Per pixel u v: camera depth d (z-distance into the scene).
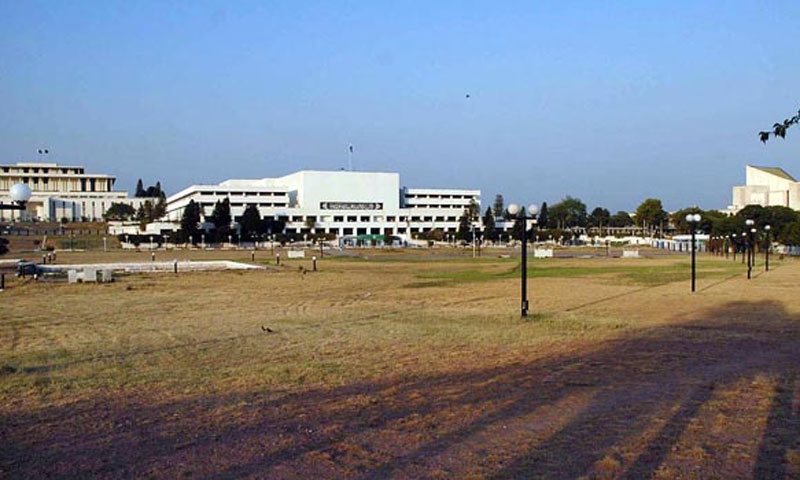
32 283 42.06
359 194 163.12
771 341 18.55
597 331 20.80
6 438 9.61
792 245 86.31
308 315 26.05
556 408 10.86
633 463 8.17
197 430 9.90
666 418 10.20
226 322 23.92
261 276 49.66
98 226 163.50
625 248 124.75
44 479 7.92
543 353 16.70
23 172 187.75
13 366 15.59
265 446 9.04
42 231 148.12
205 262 66.50
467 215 154.50
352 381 13.38
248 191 157.88
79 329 22.27
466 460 8.37
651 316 24.83
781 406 10.91
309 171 159.50
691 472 7.86
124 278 46.84
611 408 10.83
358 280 45.97
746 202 139.88
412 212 166.88
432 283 43.16
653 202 168.75
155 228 139.88
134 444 9.24
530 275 50.75
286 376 13.94
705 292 34.97
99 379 13.86
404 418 10.35
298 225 153.25
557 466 8.09
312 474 7.95
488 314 25.88
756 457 8.37
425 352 17.06
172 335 20.73
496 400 11.48
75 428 10.10
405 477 7.81
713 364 14.95
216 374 14.29
